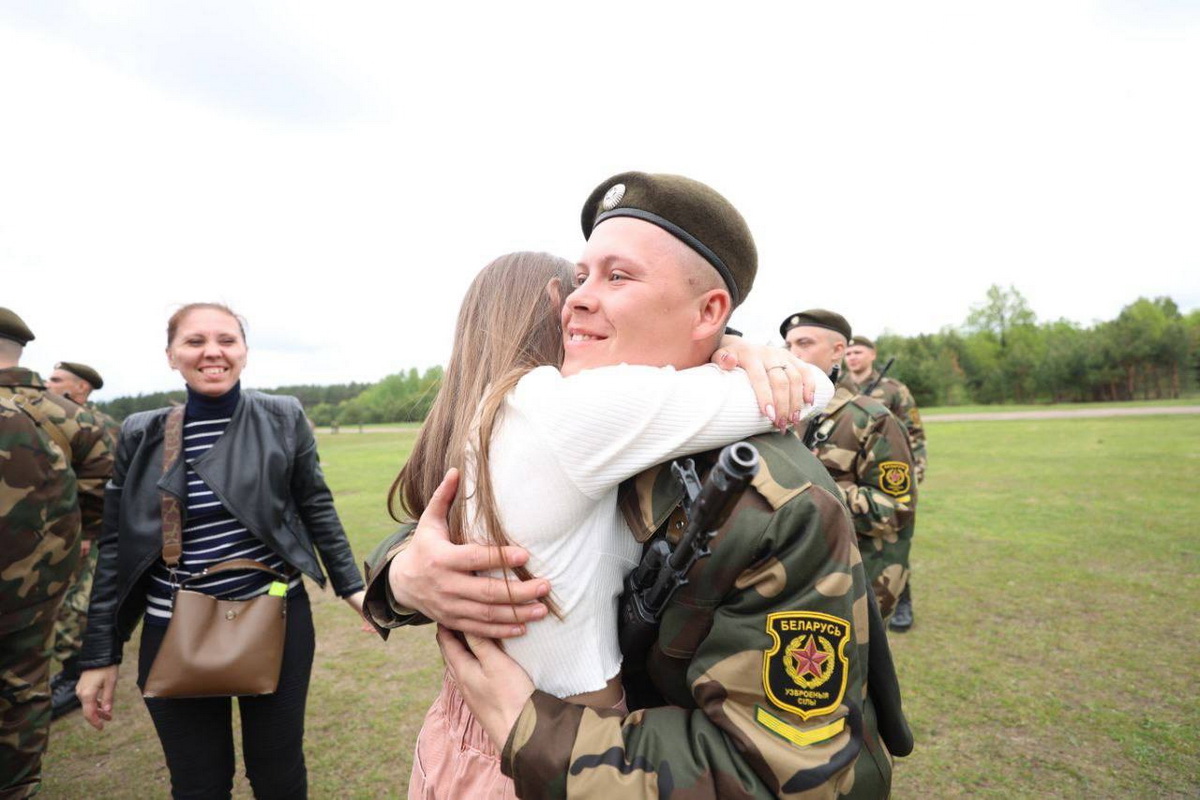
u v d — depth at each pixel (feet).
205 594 6.50
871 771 2.80
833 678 2.62
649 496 3.06
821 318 11.48
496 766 3.39
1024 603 15.81
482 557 2.80
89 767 10.23
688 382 2.87
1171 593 16.16
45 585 7.50
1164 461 40.11
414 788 3.89
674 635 2.90
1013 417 101.09
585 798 2.50
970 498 30.09
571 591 2.85
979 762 9.50
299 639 7.14
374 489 41.34
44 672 7.68
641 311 3.03
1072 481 33.88
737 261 3.24
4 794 7.39
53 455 7.62
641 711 2.88
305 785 7.24
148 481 6.77
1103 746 9.77
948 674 12.18
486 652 2.94
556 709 2.75
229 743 6.84
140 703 12.58
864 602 2.81
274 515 6.93
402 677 13.21
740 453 2.30
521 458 2.78
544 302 4.03
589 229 3.80
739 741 2.55
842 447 10.73
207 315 6.86
